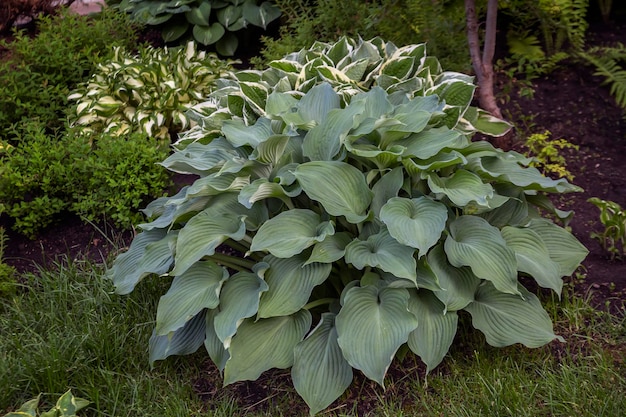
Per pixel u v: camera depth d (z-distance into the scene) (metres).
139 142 4.48
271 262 3.08
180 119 4.91
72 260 4.11
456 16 5.21
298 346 2.95
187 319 2.96
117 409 3.06
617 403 2.80
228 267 3.76
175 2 5.98
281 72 4.23
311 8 5.52
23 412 2.81
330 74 3.98
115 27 6.01
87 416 3.06
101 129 5.00
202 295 3.04
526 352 3.17
